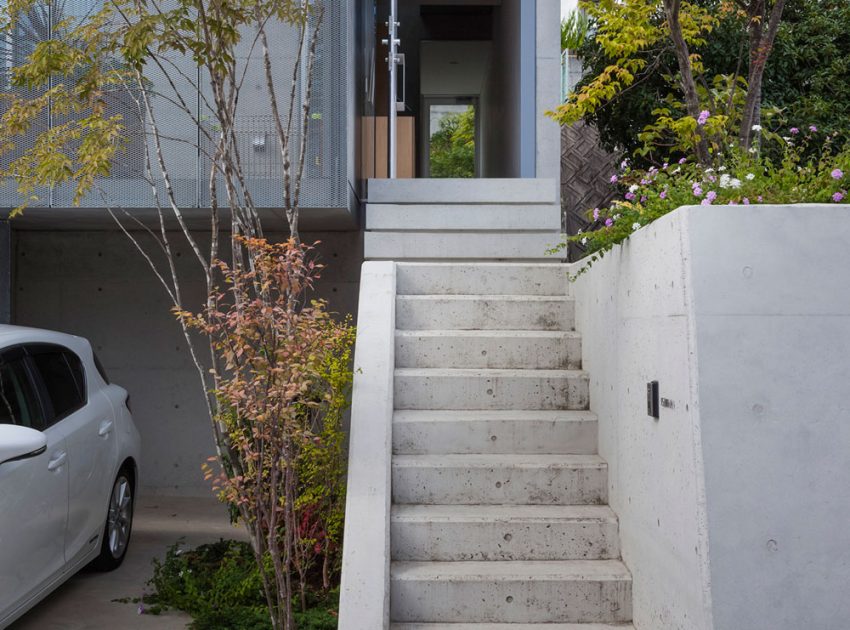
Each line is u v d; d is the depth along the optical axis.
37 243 7.98
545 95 8.49
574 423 4.82
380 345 4.91
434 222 7.59
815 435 2.96
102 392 5.55
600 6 5.89
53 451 4.48
